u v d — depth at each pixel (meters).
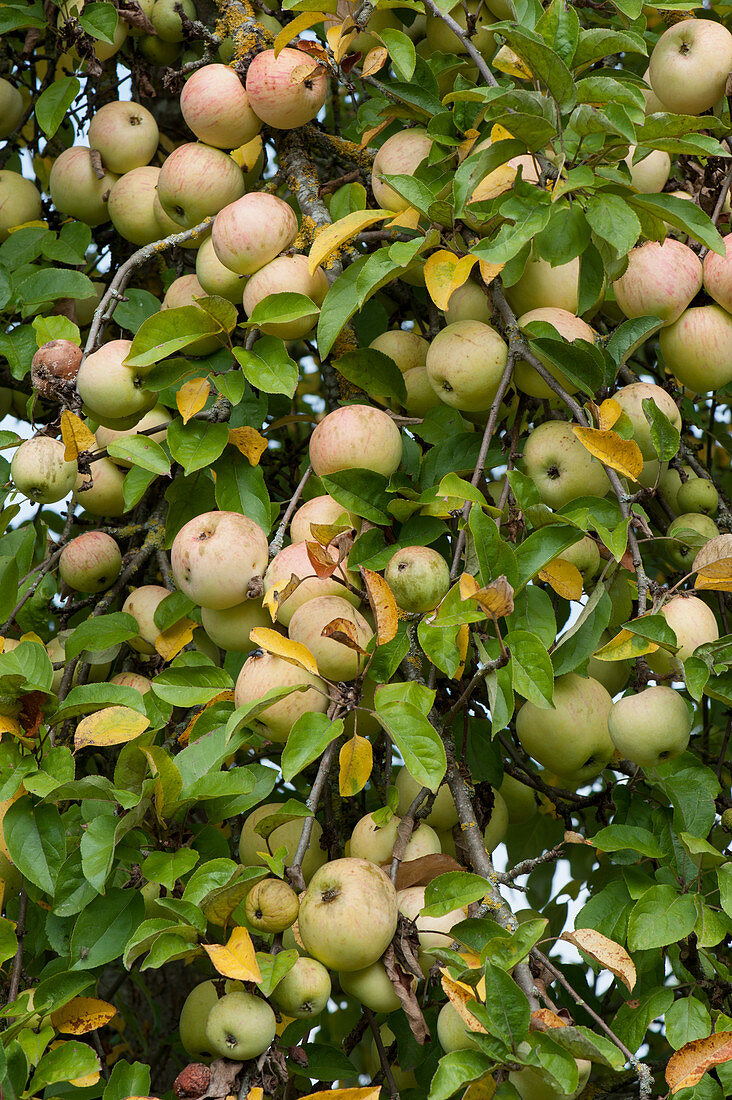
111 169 2.81
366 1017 2.06
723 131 2.33
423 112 2.30
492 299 2.12
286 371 2.11
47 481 2.18
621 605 2.15
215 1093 1.52
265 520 2.13
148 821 1.85
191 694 1.95
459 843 1.99
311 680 1.81
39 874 1.85
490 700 1.71
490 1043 1.43
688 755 1.87
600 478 2.09
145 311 2.60
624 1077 2.37
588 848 2.87
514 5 2.19
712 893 1.83
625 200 1.96
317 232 2.31
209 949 1.55
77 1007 1.84
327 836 2.01
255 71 2.30
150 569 2.72
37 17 2.88
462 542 1.90
